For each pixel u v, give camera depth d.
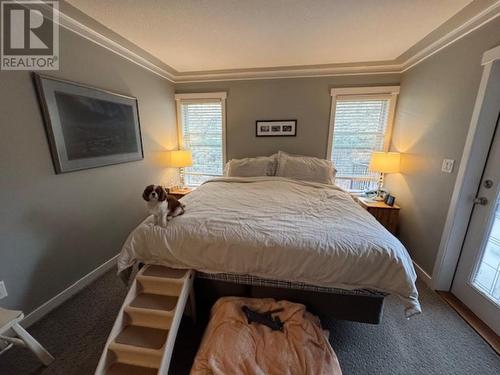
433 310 1.80
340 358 1.40
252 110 3.48
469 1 1.62
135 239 1.60
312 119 3.34
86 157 2.05
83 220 2.08
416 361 1.39
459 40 1.93
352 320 1.51
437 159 2.16
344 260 1.36
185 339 1.54
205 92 3.55
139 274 1.53
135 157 2.73
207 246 1.50
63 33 1.81
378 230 1.57
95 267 2.23
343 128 3.29
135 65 2.70
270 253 1.42
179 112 3.67
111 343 1.26
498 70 1.59
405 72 2.87
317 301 1.52
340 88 3.15
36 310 1.70
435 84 2.25
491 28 1.62
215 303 1.57
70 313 1.76
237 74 3.37
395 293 1.35
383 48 2.48
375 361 1.38
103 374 1.19
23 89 1.56
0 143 1.46
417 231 2.43
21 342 1.33
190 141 3.79
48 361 1.36
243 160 3.35
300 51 2.59
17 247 1.58
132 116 2.65
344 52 2.61
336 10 1.78
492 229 1.67
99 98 2.16
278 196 2.37
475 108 1.72
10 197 1.52
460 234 1.89
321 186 2.80
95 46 2.13
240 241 1.47
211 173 3.84
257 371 1.13
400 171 2.83
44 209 1.73
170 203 1.75
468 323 1.67
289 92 3.32
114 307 1.83
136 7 1.73
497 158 1.65
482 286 1.72
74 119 1.92
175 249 1.54
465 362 1.38
